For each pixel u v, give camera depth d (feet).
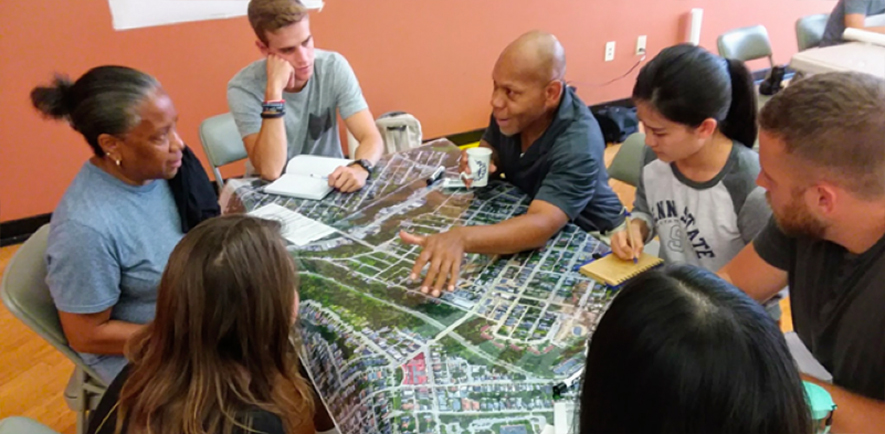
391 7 10.76
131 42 9.15
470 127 12.76
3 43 8.43
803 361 3.30
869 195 2.52
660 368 1.50
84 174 4.31
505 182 5.51
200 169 5.17
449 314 3.64
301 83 6.70
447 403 2.97
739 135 4.16
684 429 1.52
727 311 1.54
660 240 4.85
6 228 9.41
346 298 3.83
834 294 3.01
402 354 3.31
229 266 2.63
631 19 13.44
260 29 6.13
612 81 13.97
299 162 6.06
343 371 3.29
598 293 3.80
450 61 11.83
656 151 4.13
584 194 4.74
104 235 4.15
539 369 3.16
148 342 2.91
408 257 4.29
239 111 6.57
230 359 2.74
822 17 11.01
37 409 6.33
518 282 3.96
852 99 2.43
